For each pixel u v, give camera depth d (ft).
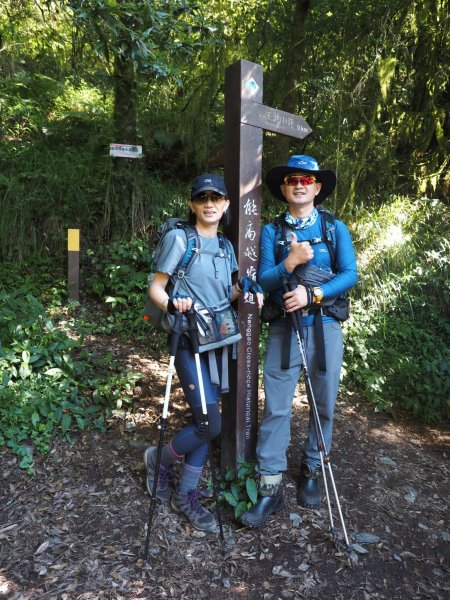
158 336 14.79
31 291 16.10
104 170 19.54
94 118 23.00
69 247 15.99
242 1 19.52
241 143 8.32
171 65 14.08
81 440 9.99
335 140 18.39
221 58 19.42
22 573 6.95
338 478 9.56
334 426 11.66
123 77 17.11
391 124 20.16
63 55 24.30
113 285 16.39
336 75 18.76
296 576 7.14
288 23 19.02
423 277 16.75
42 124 21.98
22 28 22.11
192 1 12.44
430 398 12.73
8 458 9.25
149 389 12.27
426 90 20.43
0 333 11.83
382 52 18.31
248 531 7.98
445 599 6.93
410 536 8.15
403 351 15.05
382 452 10.77
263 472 8.20
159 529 7.89
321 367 8.06
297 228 8.21
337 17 18.51
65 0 11.43
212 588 6.89
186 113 20.43
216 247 7.73
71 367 11.43
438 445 11.48
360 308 15.17
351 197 18.02
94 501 8.43
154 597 6.69
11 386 10.38
